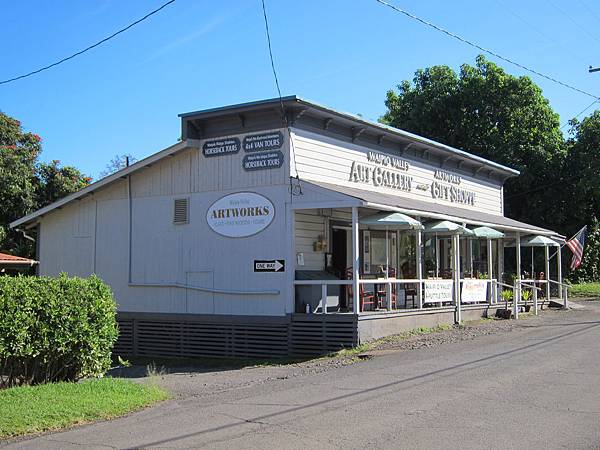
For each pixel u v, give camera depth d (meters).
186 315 18.19
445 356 13.50
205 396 10.58
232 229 17.55
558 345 14.73
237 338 17.31
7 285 10.27
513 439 7.08
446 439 7.12
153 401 10.09
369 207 15.97
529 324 20.03
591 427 7.55
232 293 17.44
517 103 38.50
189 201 18.38
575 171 37.00
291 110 16.73
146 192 19.20
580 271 40.00
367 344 15.88
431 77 41.09
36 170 30.59
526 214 38.50
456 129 39.47
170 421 8.52
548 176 37.78
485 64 39.81
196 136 18.22
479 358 13.00
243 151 17.48
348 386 10.65
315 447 6.95
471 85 38.97
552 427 7.56
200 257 18.08
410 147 21.53
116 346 19.20
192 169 18.38
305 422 8.11
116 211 19.77
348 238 19.36
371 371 12.17
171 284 18.50
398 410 8.61
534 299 23.44
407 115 41.50
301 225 17.31
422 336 17.17
